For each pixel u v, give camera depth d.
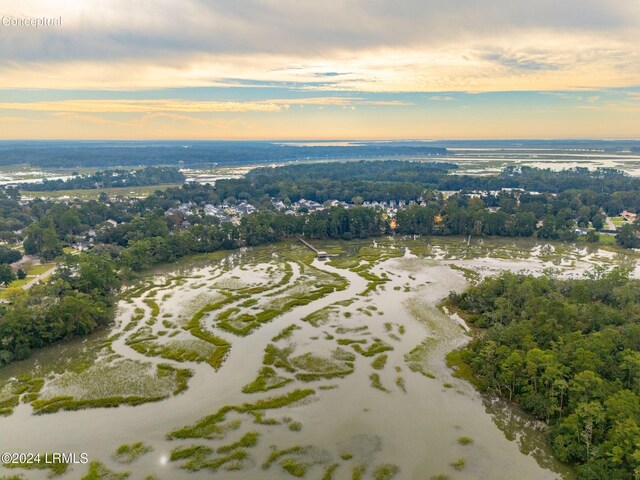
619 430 62.47
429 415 78.44
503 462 67.38
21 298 111.12
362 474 65.12
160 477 64.75
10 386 87.56
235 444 71.25
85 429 75.00
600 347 80.44
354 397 83.81
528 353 80.88
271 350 101.94
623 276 126.56
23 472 65.38
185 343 105.31
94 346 104.19
